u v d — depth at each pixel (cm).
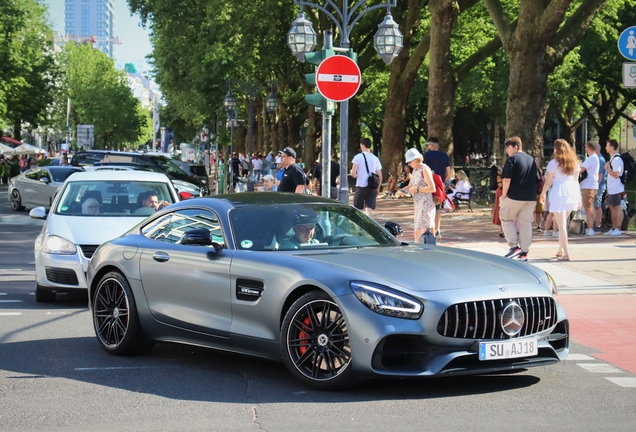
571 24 2172
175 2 4212
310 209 731
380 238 730
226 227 699
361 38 3950
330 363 605
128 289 754
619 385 641
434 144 1641
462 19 3675
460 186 2528
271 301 634
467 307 584
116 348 755
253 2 3644
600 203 1839
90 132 7488
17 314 982
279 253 661
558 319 636
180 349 793
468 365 591
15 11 5453
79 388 637
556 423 531
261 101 6412
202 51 4178
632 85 1164
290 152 1405
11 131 8031
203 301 690
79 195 1149
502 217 1369
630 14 4206
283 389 625
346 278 596
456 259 655
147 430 520
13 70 5456
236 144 7300
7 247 1769
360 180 1683
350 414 553
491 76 4638
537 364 614
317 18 3509
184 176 3108
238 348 668
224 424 532
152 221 788
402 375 572
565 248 1364
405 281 592
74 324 920
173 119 8150
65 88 6675
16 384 651
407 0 3453
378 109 5859
